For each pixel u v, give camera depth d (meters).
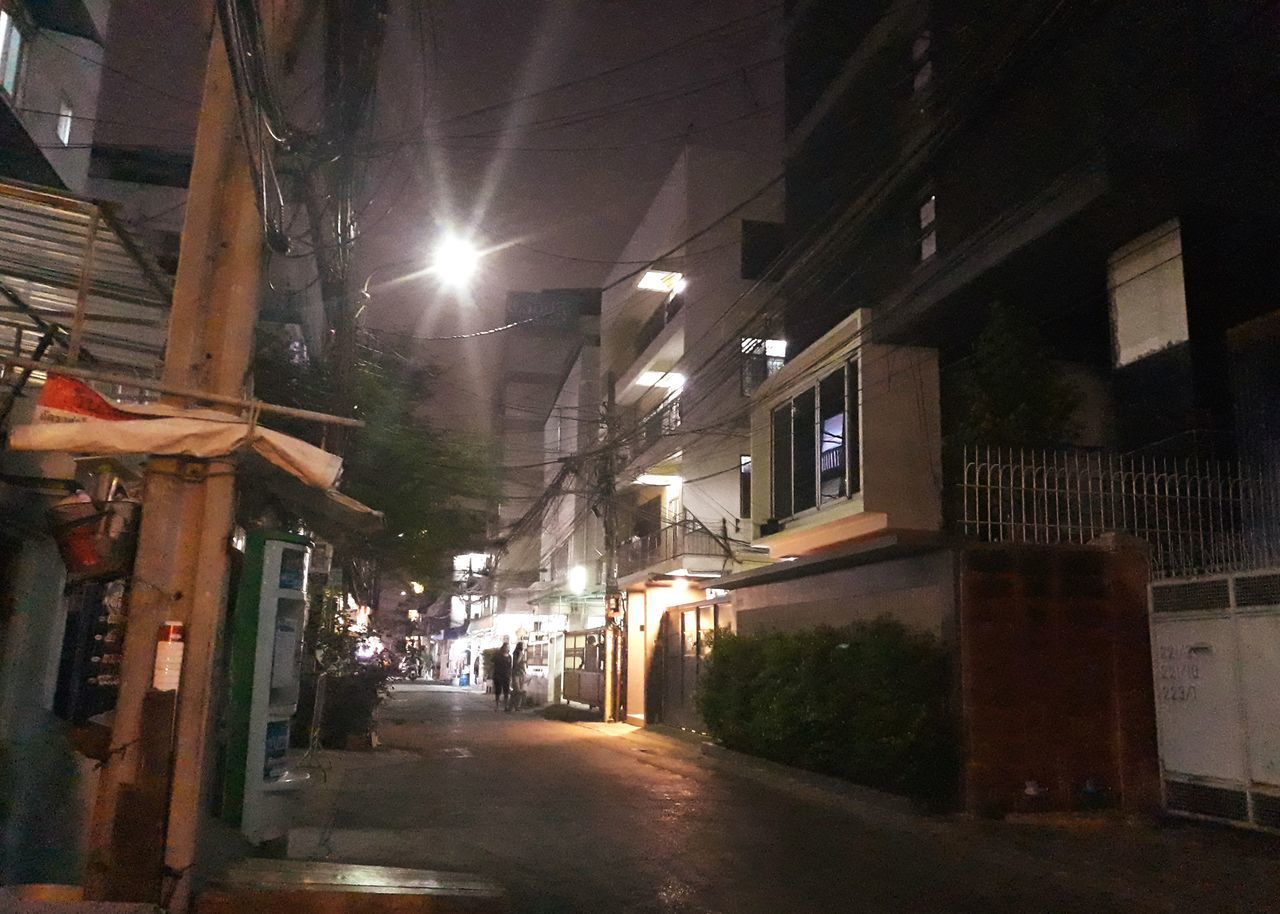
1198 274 12.09
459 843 8.84
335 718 16.09
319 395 14.07
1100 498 11.62
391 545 19.36
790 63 22.73
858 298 18.94
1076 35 13.23
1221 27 11.87
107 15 15.20
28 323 8.27
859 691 11.46
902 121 17.50
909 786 10.59
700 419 26.97
